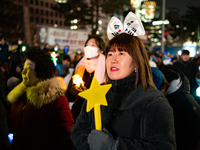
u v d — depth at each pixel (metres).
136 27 1.39
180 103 2.09
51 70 1.94
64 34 13.27
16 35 32.47
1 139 1.66
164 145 1.04
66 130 1.77
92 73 2.90
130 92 1.23
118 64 1.23
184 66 5.67
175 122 2.11
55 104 1.79
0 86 1.95
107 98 1.30
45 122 1.77
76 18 18.95
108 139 1.10
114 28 1.47
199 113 2.07
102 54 2.80
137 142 1.07
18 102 1.93
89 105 1.11
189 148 2.08
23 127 1.79
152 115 1.12
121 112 1.21
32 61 1.87
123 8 18.22
